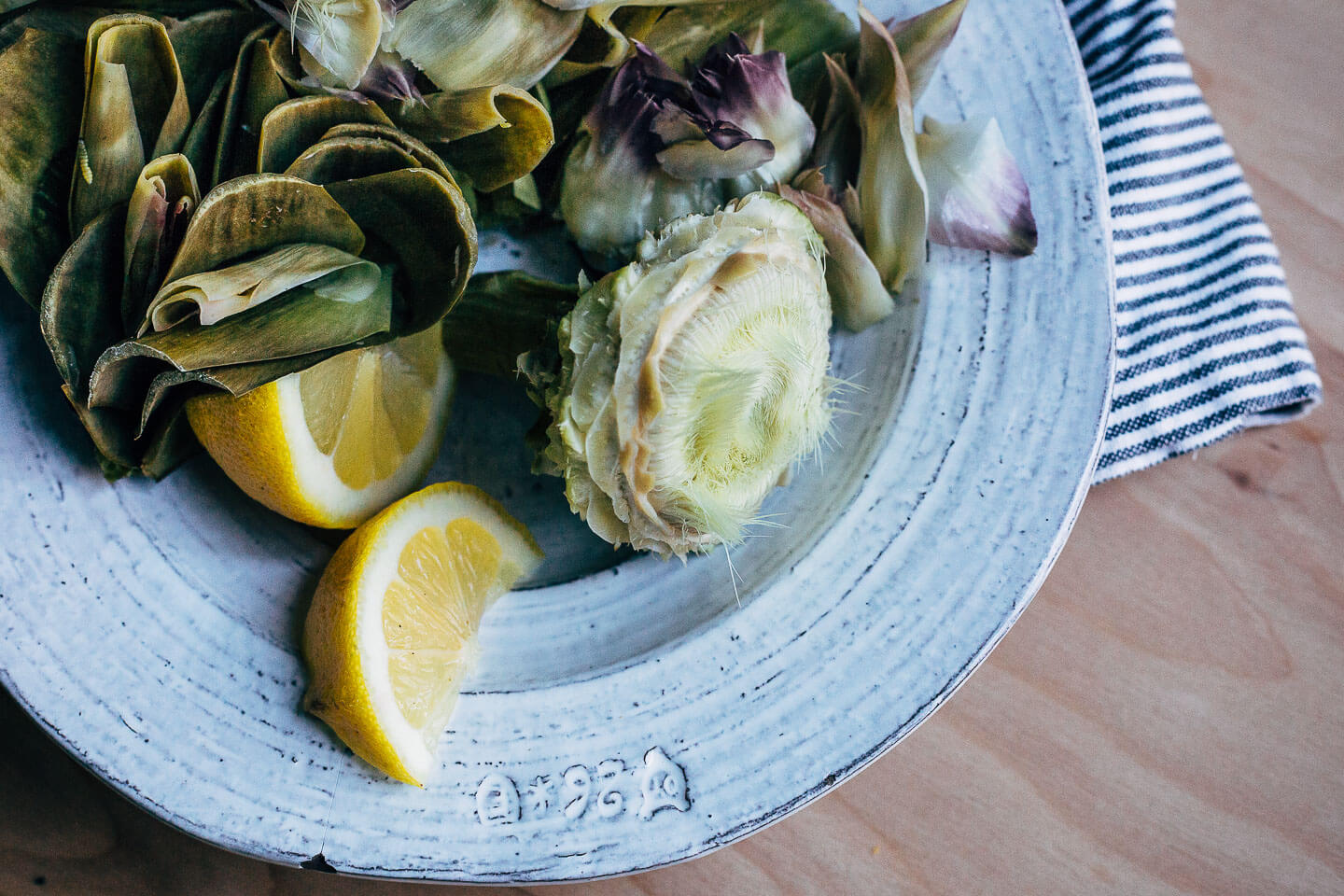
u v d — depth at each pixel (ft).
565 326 1.24
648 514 1.26
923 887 1.36
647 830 1.23
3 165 1.18
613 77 1.28
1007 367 1.30
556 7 1.25
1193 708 1.40
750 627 1.27
